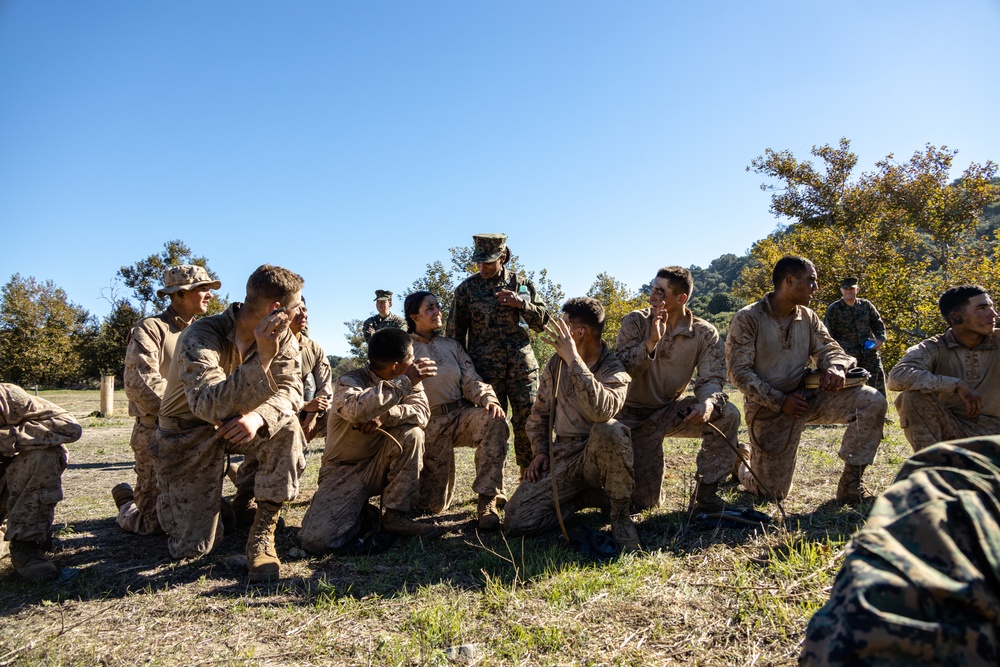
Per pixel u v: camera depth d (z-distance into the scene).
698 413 3.99
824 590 2.88
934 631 1.05
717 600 2.92
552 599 2.99
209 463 3.84
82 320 38.56
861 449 4.41
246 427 3.33
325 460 4.32
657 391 4.61
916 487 1.31
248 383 3.33
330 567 3.69
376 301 9.95
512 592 3.10
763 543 3.62
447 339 5.12
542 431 4.27
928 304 15.61
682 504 4.67
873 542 1.22
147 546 4.19
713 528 4.00
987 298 4.39
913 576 1.13
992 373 4.51
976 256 18.92
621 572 3.28
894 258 17.47
